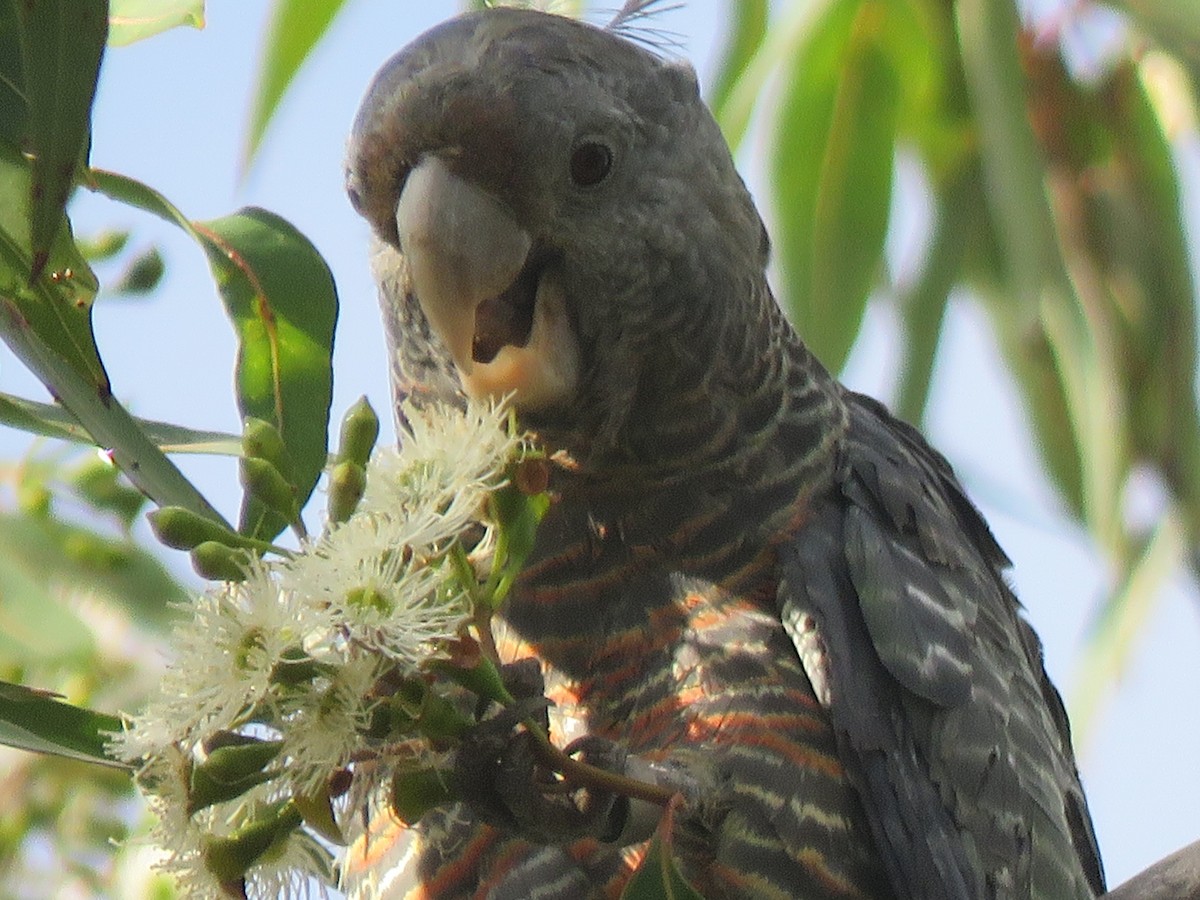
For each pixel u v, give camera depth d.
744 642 6.99
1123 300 11.66
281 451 5.20
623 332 7.01
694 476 7.17
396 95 6.79
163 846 4.93
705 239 7.13
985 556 8.49
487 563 5.95
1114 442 11.39
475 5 8.07
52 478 7.54
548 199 6.80
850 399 8.37
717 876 6.71
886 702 7.03
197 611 4.89
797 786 6.81
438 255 6.69
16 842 7.43
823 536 7.32
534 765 5.22
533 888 6.68
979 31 10.42
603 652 7.09
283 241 6.29
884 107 11.33
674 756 6.79
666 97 7.14
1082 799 8.36
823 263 11.28
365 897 6.96
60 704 5.66
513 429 5.48
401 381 7.45
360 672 4.80
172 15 6.27
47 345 5.42
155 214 6.16
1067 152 11.76
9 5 4.99
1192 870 6.10
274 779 4.93
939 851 6.90
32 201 4.77
